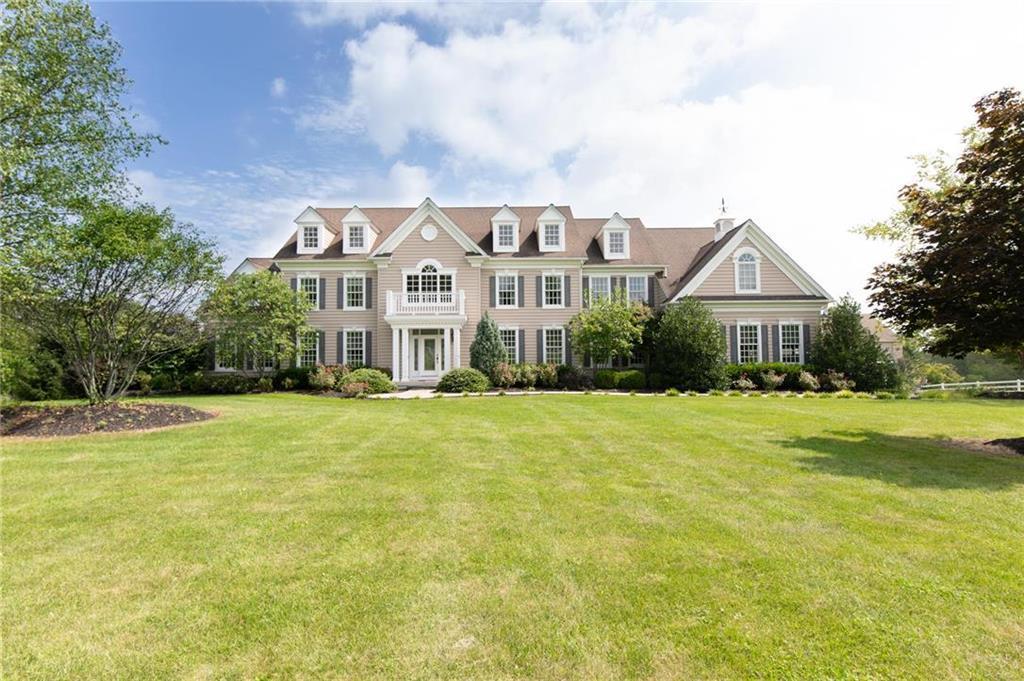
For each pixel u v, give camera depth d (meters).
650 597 3.56
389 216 30.52
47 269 11.35
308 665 2.86
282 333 24.77
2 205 13.52
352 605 3.49
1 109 12.78
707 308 23.94
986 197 8.26
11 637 3.13
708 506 5.49
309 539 4.66
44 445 9.02
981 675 2.71
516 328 26.88
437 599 3.55
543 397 18.80
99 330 12.77
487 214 30.39
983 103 8.45
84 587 3.78
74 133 14.39
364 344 26.72
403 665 2.85
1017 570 3.92
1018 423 11.58
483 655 2.93
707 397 18.83
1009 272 8.09
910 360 43.75
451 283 26.58
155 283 12.55
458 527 4.93
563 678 2.73
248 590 3.71
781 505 5.50
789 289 25.69
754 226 25.84
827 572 3.90
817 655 2.89
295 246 28.05
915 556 4.18
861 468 7.15
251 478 6.78
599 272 27.56
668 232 32.16
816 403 16.20
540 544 4.50
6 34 12.91
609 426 11.03
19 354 19.14
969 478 6.61
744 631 3.14
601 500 5.74
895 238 24.89
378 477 6.81
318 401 18.67
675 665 2.82
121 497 5.94
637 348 25.91
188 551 4.41
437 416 12.99
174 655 2.96
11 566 4.12
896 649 2.95
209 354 26.14
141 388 24.50
